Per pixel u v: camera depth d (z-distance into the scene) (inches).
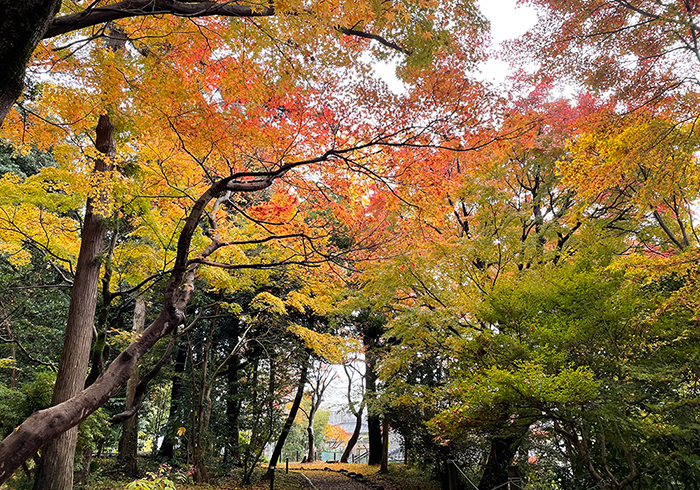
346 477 577.9
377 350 555.8
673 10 229.8
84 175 237.0
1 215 290.4
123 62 195.0
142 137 244.7
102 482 399.9
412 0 174.9
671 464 221.3
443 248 338.0
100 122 287.3
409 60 189.6
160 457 564.1
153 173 261.6
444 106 185.8
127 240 341.4
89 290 284.4
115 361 165.0
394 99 188.9
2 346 483.5
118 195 261.1
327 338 468.1
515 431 251.3
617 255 336.5
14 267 495.8
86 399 150.7
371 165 214.2
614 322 245.0
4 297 485.4
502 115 196.4
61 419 142.5
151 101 191.0
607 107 305.1
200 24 182.4
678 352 232.1
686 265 223.8
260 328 556.4
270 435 498.3
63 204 295.6
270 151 221.3
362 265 314.8
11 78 95.9
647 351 251.9
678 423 221.9
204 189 277.9
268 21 162.4
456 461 424.8
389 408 500.1
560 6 287.6
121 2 147.6
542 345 245.1
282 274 433.7
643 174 295.4
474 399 227.3
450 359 384.8
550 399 207.5
